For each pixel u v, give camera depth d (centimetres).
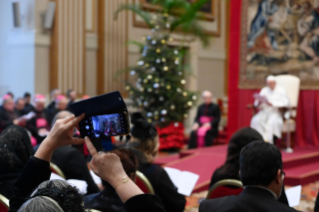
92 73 1031
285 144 782
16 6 954
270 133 752
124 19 1069
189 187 310
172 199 279
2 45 1012
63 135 137
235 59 910
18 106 806
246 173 174
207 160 679
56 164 336
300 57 826
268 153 172
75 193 124
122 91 1070
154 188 276
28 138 234
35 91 944
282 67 847
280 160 174
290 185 588
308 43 816
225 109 1327
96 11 1031
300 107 828
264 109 771
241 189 269
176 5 1005
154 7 1123
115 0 1047
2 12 1013
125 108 130
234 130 915
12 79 984
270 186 174
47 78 959
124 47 1070
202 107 950
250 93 891
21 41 962
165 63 948
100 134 132
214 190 274
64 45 960
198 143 917
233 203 173
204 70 1297
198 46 1255
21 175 143
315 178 616
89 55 1024
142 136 306
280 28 845
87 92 1023
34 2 932
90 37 1019
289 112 766
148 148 307
